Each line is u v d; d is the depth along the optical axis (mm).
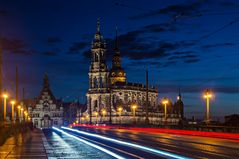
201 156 31359
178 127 80250
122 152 35719
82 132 94625
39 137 63625
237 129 57656
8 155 31375
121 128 126375
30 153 33219
